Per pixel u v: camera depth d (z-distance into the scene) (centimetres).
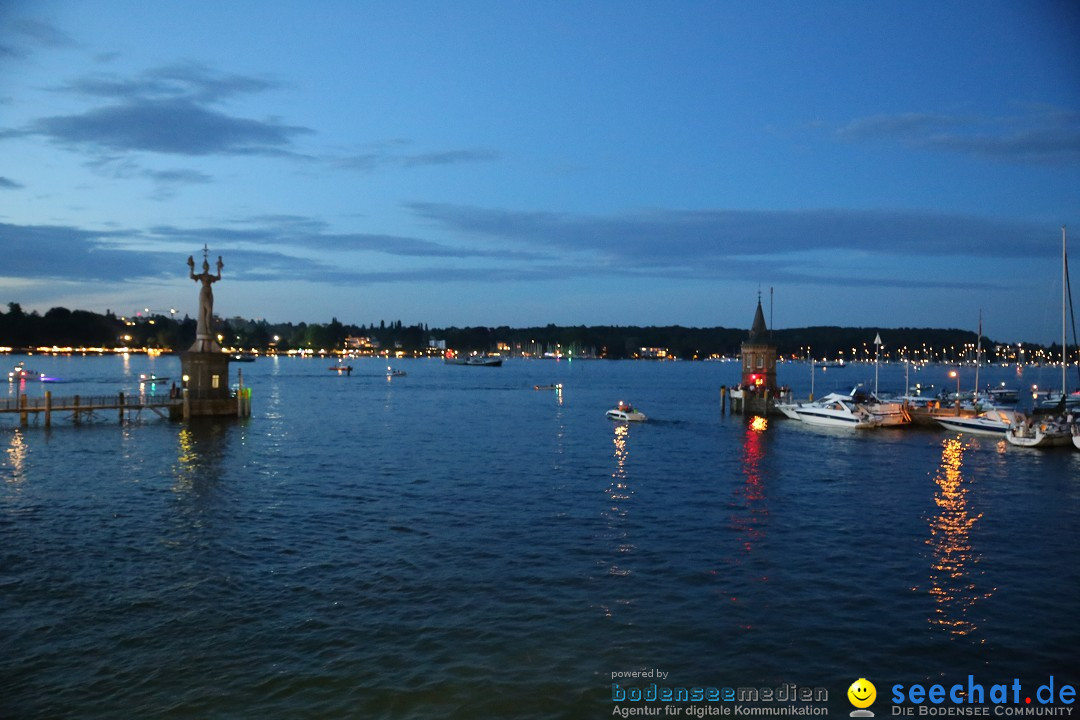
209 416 8075
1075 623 2392
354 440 6944
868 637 2275
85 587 2608
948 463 5750
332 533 3350
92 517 3588
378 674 2014
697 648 2186
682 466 5503
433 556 3017
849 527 3584
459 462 5578
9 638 2202
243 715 1819
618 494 4356
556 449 6450
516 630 2289
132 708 1844
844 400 9819
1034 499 4325
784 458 5988
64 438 6506
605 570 2864
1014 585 2744
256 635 2241
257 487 4403
